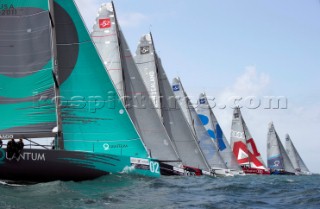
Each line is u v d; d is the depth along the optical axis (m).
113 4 61.41
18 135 38.94
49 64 39.94
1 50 39.41
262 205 31.05
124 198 31.58
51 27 40.34
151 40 72.38
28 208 26.80
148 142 62.56
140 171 41.56
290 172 146.50
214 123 107.62
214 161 91.50
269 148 147.88
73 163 37.06
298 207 30.30
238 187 42.00
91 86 42.97
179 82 89.00
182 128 73.50
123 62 62.09
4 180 36.22
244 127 134.50
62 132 40.84
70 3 43.19
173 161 61.78
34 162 36.00
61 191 32.50
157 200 31.53
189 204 30.31
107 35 60.97
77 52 42.97
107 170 39.06
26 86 39.50
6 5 39.75
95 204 28.91
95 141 42.75
